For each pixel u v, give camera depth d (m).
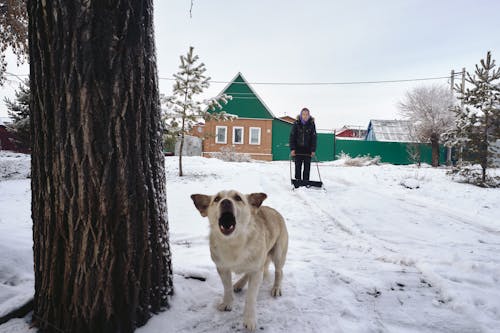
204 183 10.22
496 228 6.14
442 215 7.16
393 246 4.84
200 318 2.60
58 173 2.17
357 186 11.27
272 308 2.77
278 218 3.32
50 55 2.12
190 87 12.12
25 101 20.77
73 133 2.10
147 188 2.42
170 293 2.77
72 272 2.21
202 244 4.78
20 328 2.33
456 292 2.96
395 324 2.52
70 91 2.08
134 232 2.31
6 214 6.47
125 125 2.21
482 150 11.87
